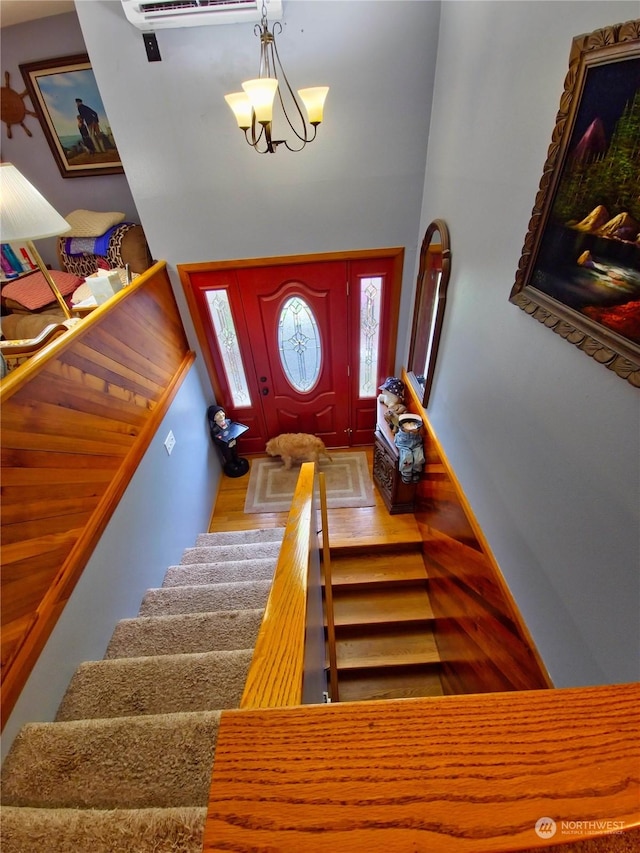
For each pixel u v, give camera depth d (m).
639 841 0.30
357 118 2.56
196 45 2.30
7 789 1.06
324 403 3.97
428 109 2.54
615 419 1.08
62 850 0.84
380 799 0.31
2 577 1.20
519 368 1.57
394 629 2.95
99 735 1.13
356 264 3.15
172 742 1.10
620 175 1.00
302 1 2.22
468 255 2.03
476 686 2.13
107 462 1.87
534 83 1.37
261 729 0.35
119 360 2.12
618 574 1.09
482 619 2.03
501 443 1.76
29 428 1.40
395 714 0.35
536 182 1.40
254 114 2.00
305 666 0.77
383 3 2.24
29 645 1.26
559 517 1.35
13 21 2.92
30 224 1.74
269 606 0.73
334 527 3.41
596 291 1.11
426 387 2.81
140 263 3.36
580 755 0.33
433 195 2.60
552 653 1.43
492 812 0.30
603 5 1.03
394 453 3.12
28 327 3.10
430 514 2.95
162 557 2.36
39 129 3.40
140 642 1.69
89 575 1.62
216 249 3.01
